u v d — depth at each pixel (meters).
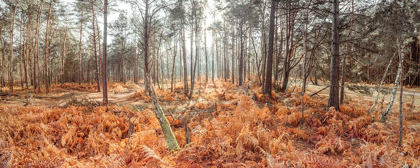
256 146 5.04
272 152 4.94
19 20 22.28
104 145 5.99
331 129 6.76
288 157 4.61
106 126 7.58
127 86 29.23
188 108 12.49
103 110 10.20
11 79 18.14
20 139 6.39
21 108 9.89
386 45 8.41
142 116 8.55
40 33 25.73
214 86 27.67
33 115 8.21
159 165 4.28
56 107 10.32
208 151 5.02
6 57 31.59
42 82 31.45
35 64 18.97
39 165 4.25
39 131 6.68
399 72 7.73
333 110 8.33
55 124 7.27
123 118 8.38
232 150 4.91
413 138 5.85
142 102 15.11
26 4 19.42
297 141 6.46
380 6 7.72
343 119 7.72
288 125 7.96
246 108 9.75
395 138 6.03
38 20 18.95
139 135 5.61
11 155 4.10
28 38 23.36
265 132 5.77
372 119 7.78
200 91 21.36
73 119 7.82
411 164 4.38
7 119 7.45
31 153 4.99
